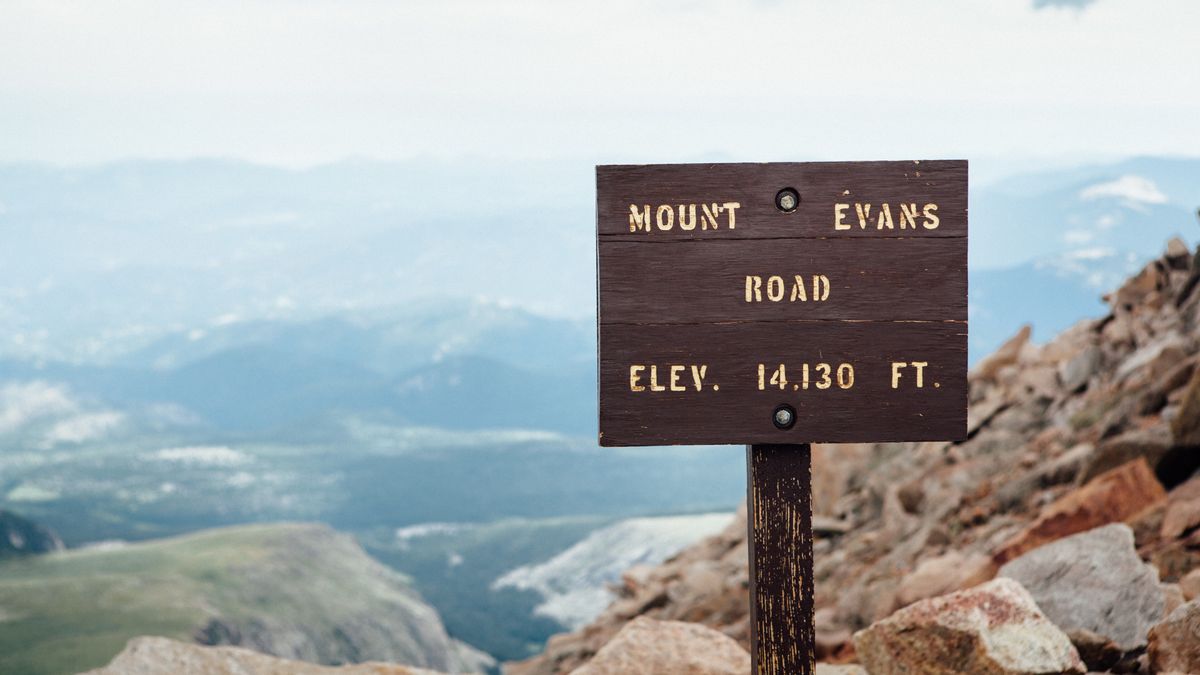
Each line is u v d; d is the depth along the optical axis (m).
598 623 13.03
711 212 4.20
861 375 4.22
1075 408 12.65
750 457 4.33
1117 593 5.71
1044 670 4.90
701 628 6.34
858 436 4.23
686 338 4.21
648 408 4.21
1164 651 5.10
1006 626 5.00
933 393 4.22
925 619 5.09
